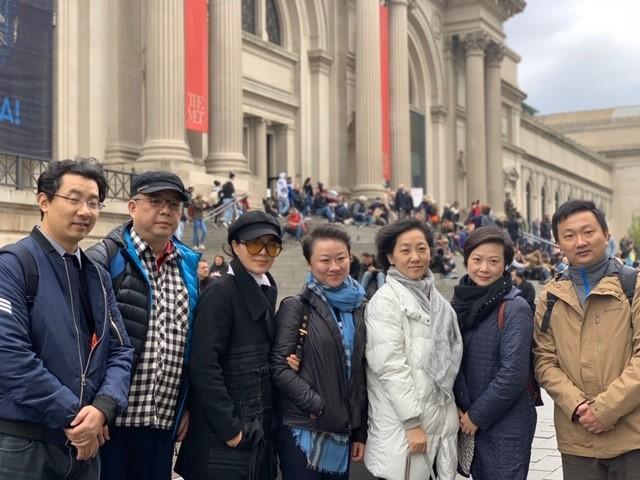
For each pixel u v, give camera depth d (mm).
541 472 3354
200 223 8844
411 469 2141
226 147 11711
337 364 2166
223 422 2004
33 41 9133
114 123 10438
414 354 2180
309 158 15547
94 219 1838
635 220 36469
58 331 1739
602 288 2062
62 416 1664
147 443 2090
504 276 2266
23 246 1766
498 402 2145
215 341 2037
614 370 2033
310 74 15625
